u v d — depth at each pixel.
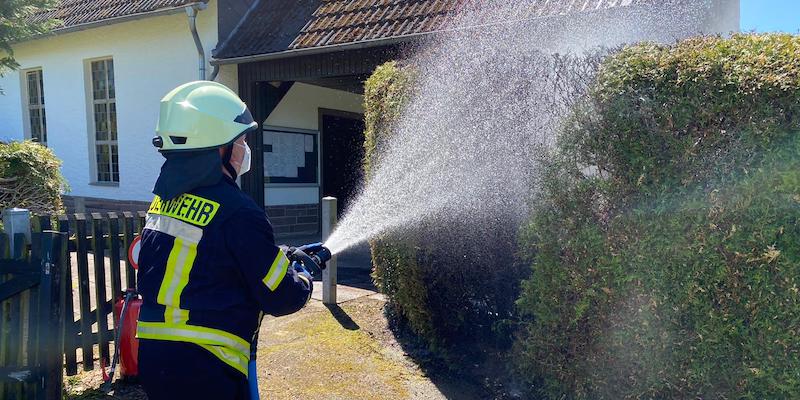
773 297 2.82
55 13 13.02
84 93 13.02
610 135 3.21
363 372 4.46
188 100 2.20
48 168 6.66
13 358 3.52
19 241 3.48
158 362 2.11
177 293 2.12
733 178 2.87
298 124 11.47
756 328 2.88
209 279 2.12
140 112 11.94
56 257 3.48
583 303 3.38
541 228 3.56
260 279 2.13
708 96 2.91
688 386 3.10
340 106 12.50
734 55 2.94
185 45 11.02
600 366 3.41
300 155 11.57
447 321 4.68
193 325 2.11
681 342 3.10
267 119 10.77
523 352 3.81
